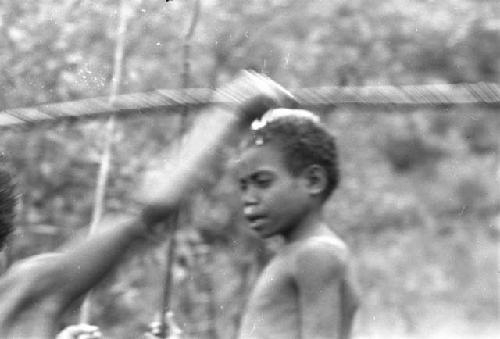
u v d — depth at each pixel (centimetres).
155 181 623
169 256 877
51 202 1384
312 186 791
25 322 578
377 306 1883
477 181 2211
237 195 1477
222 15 1623
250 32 1642
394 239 1980
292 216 789
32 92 1377
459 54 2009
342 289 777
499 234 2158
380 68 1834
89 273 584
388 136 2052
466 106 791
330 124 1886
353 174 1948
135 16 1466
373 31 1856
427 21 2003
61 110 881
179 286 1445
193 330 1447
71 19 1434
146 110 842
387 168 2067
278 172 788
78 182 1391
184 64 877
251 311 799
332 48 1780
